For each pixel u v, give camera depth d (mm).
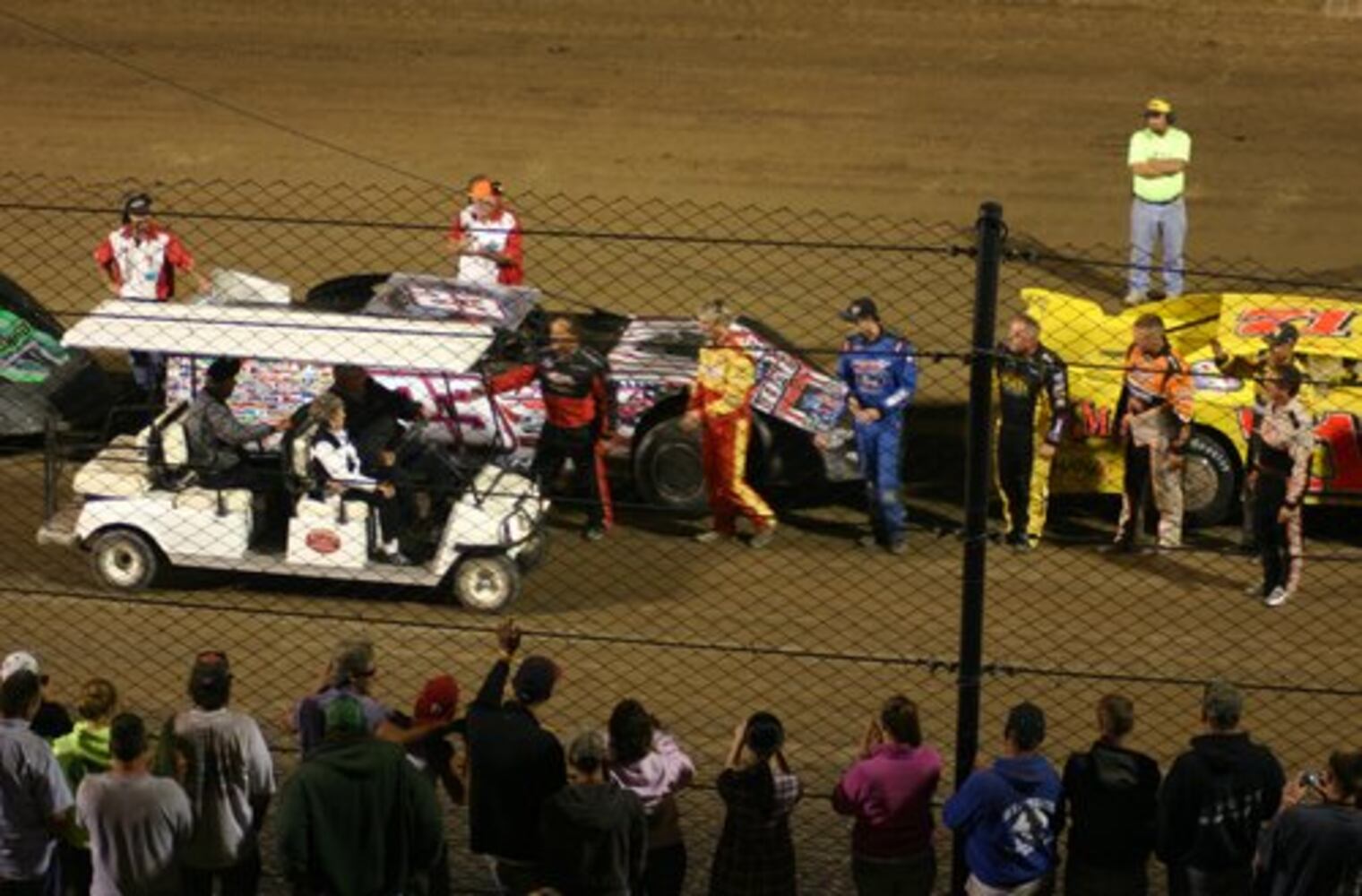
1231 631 35156
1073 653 34094
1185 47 72562
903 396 37781
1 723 22469
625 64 70688
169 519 35406
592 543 38656
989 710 31969
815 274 53438
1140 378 37562
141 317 33812
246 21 74375
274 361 34406
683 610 35625
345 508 35094
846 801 23375
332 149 63688
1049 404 37781
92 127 65250
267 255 55031
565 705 31844
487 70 70062
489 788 23047
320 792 21406
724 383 37750
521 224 57812
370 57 71250
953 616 35406
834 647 34094
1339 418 38031
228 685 22984
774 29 73562
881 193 60594
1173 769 22547
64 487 40250
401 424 36531
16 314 42344
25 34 72938
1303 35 73625
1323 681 33312
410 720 24516
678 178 61469
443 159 63094
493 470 36812
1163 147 52094
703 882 26281
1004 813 22672
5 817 22406
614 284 52938
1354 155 64250
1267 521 35812
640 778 23344
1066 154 63688
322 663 33188
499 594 35219
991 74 69938
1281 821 21844
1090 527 39938
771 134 64875
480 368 37188
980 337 22297
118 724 21953
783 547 38656
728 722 31359
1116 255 56406
